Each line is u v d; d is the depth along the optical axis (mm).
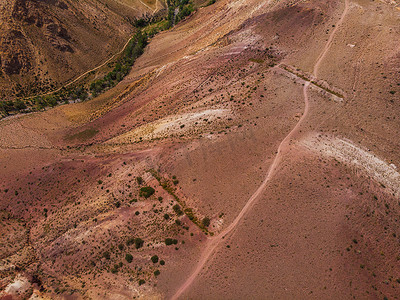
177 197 60344
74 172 70688
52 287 51688
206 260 50906
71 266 54938
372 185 57469
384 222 52781
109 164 70125
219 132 69688
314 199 55500
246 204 56875
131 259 52531
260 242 51469
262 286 46906
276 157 63625
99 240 56281
